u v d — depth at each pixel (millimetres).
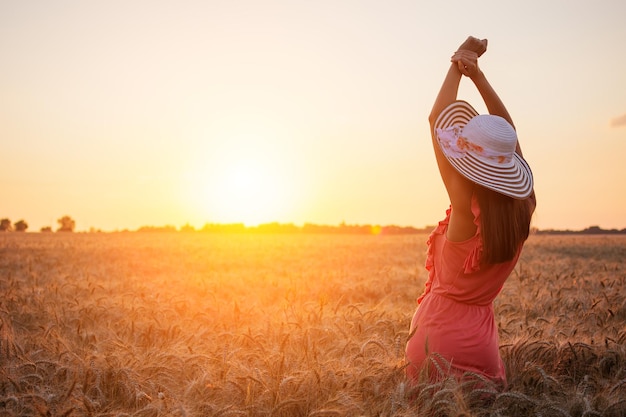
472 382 3414
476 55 3715
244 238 48844
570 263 16203
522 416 3463
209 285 10711
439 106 3645
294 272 14602
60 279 11711
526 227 3561
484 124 3377
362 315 5949
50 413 3457
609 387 3887
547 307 6988
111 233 65500
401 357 4391
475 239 3580
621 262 17406
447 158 3412
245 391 3785
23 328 6285
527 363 4117
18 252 23312
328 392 3742
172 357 4449
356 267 16562
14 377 3979
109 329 5848
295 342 4945
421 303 4016
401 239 45094
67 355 4578
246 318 6875
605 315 6121
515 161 3604
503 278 3732
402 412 3221
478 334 3730
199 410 3650
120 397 3883
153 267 16453
